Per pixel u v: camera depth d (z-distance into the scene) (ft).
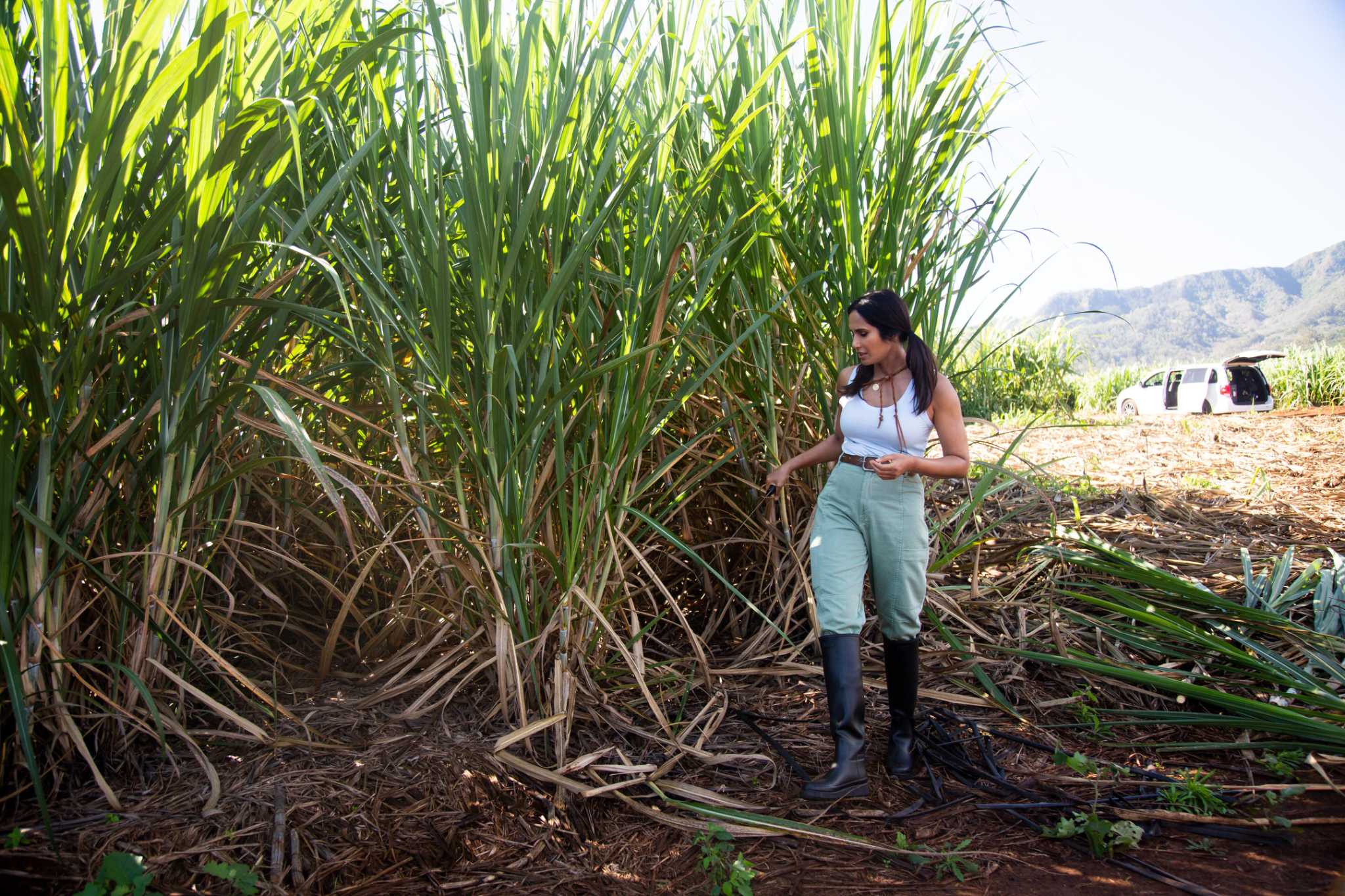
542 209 7.68
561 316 8.73
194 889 5.75
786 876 6.64
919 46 10.00
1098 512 16.20
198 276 6.53
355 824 6.53
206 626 8.22
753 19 10.70
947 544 11.72
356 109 8.45
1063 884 6.56
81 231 5.96
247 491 8.81
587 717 8.44
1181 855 6.91
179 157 7.05
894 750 8.29
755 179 10.37
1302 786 7.73
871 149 10.39
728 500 10.71
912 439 8.11
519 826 6.92
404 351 8.97
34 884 5.57
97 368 6.99
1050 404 53.67
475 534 8.16
